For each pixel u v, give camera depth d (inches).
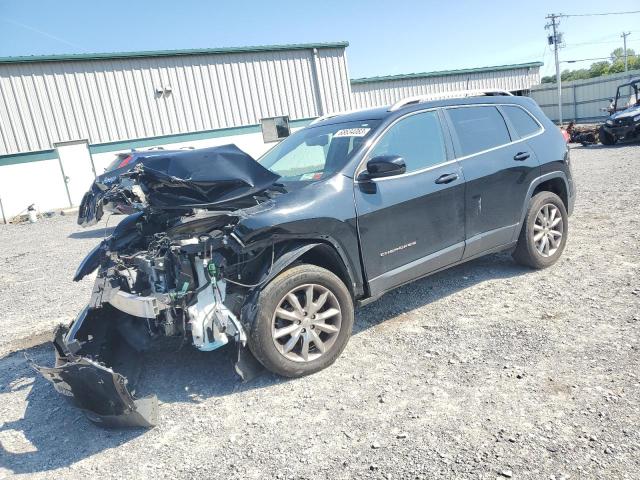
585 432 110.7
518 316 173.9
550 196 214.7
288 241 148.4
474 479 100.5
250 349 140.9
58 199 766.5
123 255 159.2
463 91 202.2
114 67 786.8
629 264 212.5
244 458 115.7
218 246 138.0
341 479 105.2
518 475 100.0
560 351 146.8
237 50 863.7
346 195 156.3
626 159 549.3
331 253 154.6
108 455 123.3
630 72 1300.4
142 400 135.3
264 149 915.4
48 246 443.5
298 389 142.3
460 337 162.9
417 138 179.6
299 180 168.7
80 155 775.7
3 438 135.0
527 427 114.6
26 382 166.7
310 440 119.3
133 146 808.9
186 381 153.7
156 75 816.9
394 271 167.9
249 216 140.9
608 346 146.3
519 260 216.5
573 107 1477.6
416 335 167.9
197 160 141.6
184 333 141.9
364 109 202.1
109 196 143.6
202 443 123.2
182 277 136.8
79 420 140.8
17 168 738.2
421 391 134.3
